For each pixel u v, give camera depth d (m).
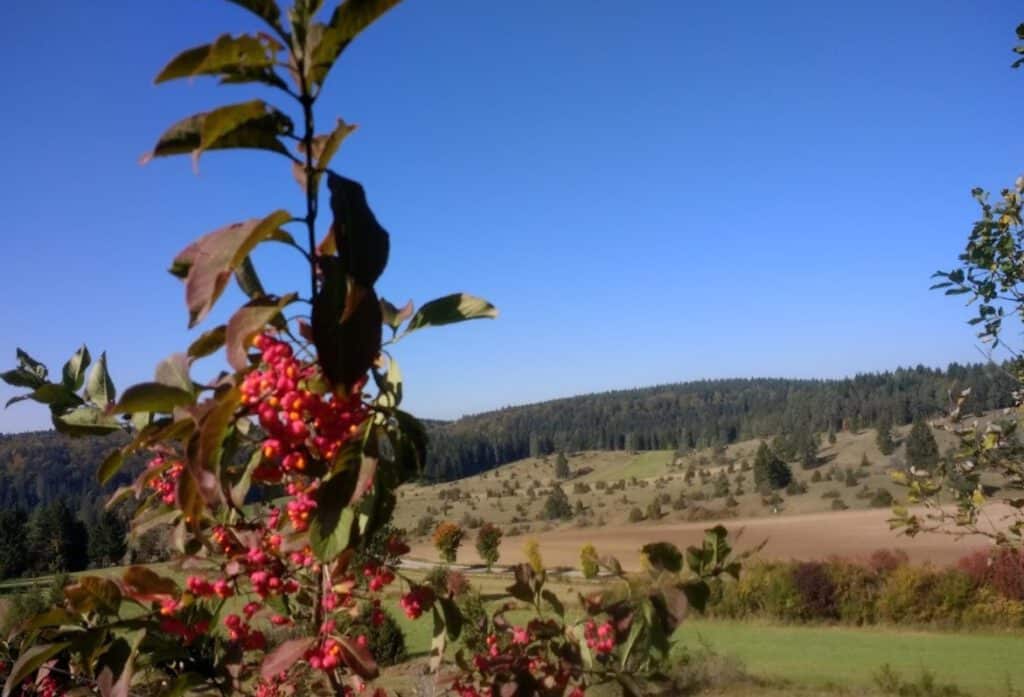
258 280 1.83
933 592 25.09
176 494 1.61
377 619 2.15
